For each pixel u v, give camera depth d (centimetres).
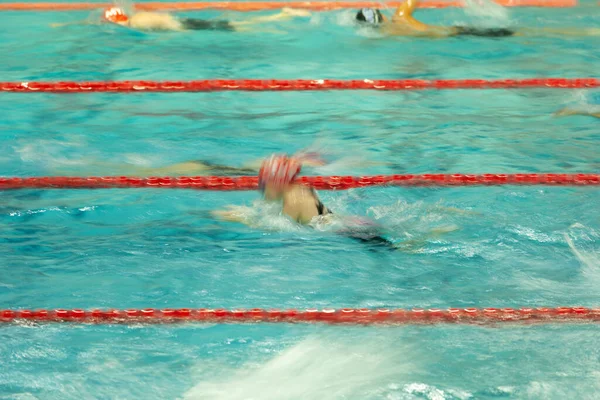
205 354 523
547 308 580
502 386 487
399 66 1272
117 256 666
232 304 586
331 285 616
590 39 1460
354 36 1470
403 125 1005
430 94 1138
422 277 631
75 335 545
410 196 797
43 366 507
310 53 1352
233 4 1773
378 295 600
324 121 1021
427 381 493
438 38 1456
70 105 1079
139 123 1012
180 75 1212
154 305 584
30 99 1101
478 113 1055
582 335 546
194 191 816
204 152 914
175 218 750
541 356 520
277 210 754
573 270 641
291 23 1572
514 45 1413
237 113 1058
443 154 904
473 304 586
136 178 841
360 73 1230
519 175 841
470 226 726
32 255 668
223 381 493
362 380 494
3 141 941
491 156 898
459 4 1753
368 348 531
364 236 708
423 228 722
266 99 1120
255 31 1512
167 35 1477
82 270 640
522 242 693
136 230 722
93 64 1271
